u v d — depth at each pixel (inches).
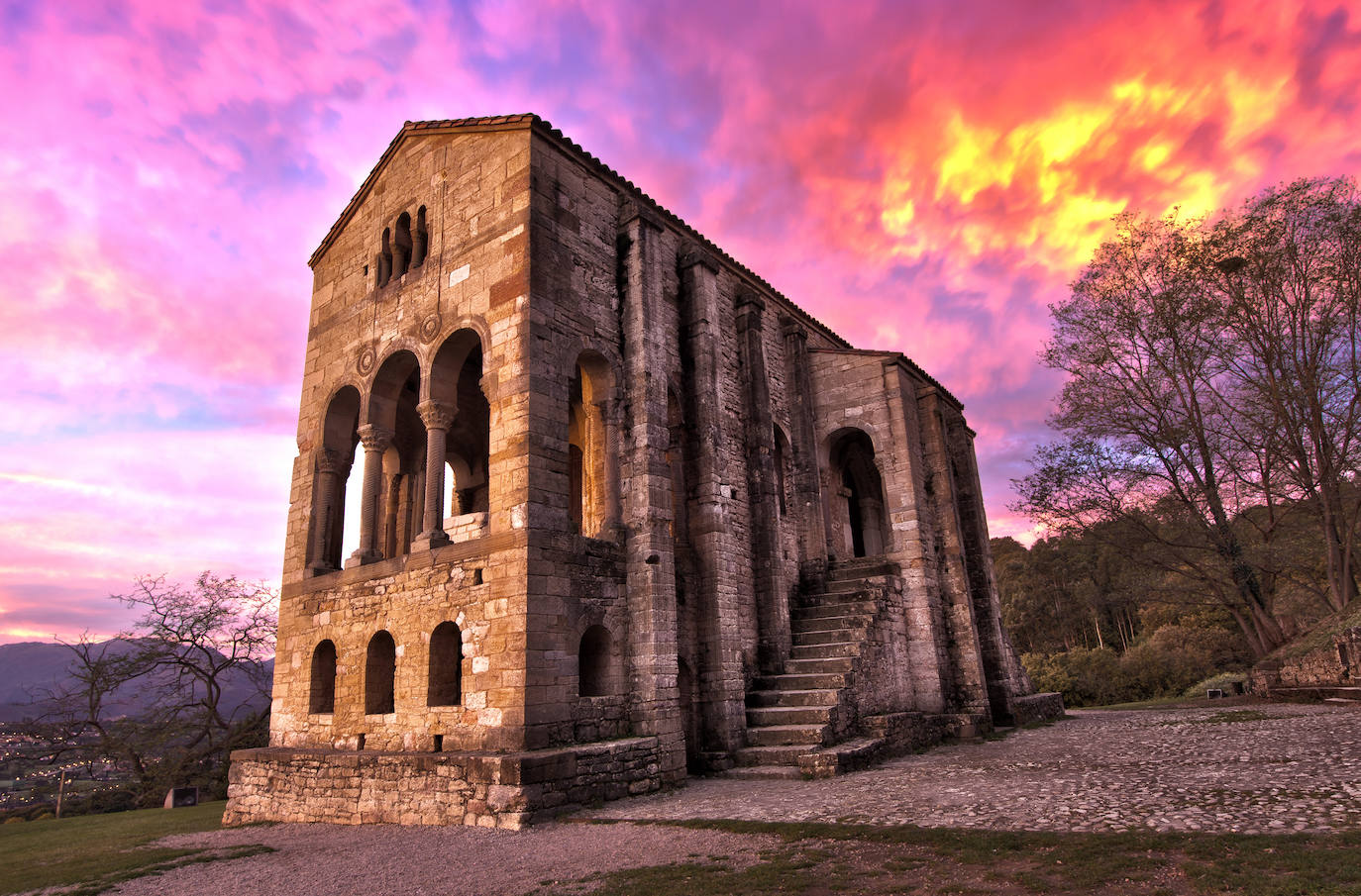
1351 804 329.7
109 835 665.0
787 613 780.6
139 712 1250.0
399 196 763.4
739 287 872.3
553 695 524.4
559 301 616.4
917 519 869.8
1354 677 881.5
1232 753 520.4
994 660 979.9
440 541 631.2
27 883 438.9
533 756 471.5
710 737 639.8
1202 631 1781.5
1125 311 1182.3
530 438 562.6
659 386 663.1
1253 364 1135.0
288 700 727.7
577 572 568.7
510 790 462.3
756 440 813.9
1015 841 312.2
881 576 847.1
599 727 553.6
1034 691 1142.3
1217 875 245.6
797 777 570.9
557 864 363.3
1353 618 964.6
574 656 548.1
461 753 504.7
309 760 618.5
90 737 1256.2
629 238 687.1
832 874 295.6
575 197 659.4
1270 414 1115.3
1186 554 1251.8
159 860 477.4
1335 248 1058.1
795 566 876.0
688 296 751.7
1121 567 1577.3
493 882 343.3
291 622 749.3
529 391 570.6
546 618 534.0
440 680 590.9
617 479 634.2
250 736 1248.8
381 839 477.1
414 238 729.0
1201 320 1132.5
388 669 659.4
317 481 776.9
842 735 653.3
